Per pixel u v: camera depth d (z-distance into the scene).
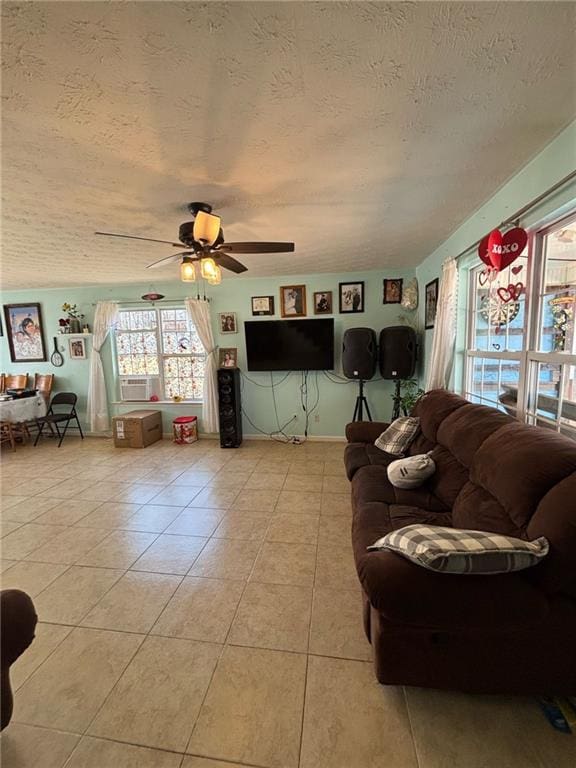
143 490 3.29
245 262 3.70
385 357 3.96
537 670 1.15
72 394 5.09
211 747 1.15
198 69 1.06
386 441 2.84
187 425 4.79
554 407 1.77
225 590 1.90
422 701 1.27
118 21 0.90
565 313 1.69
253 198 2.03
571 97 1.23
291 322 4.43
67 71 1.05
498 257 1.84
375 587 1.09
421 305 3.95
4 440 4.70
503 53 1.03
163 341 5.08
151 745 1.16
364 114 1.31
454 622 1.04
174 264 3.47
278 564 2.11
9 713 1.12
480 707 1.24
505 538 1.10
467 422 1.98
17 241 2.72
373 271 4.32
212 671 1.42
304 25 0.93
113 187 1.83
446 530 1.19
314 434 4.74
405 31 0.96
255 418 4.84
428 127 1.40
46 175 1.69
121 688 1.36
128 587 1.95
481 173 1.80
